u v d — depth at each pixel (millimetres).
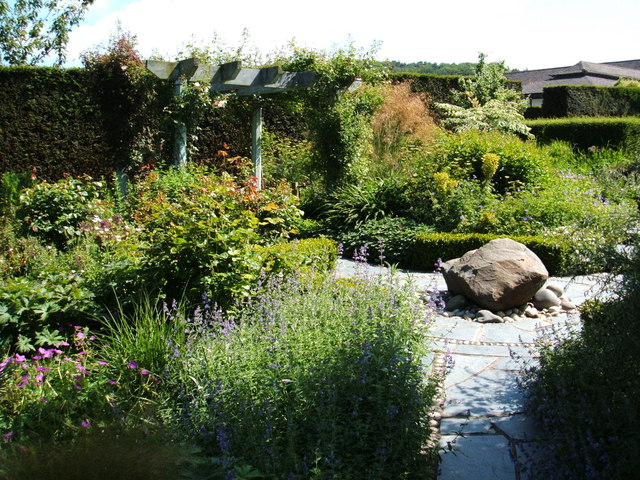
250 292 4719
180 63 8938
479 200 9273
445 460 3072
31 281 4922
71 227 7457
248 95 10797
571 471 2604
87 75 9258
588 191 9930
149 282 4723
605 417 2756
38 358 3920
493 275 5773
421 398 2965
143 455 2229
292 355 3223
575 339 3564
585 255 3527
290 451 2639
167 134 9469
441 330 5320
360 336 3375
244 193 7535
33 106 10828
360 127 10875
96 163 11383
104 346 3941
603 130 15812
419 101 13773
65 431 2980
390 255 8336
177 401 3260
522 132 15281
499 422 3461
